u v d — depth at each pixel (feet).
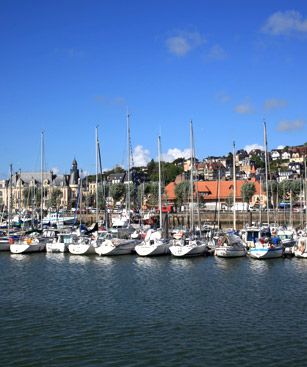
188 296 145.48
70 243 250.16
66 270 197.26
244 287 158.30
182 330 110.42
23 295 149.69
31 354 96.17
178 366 89.30
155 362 91.25
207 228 295.48
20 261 224.53
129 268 200.03
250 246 236.22
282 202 515.50
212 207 537.65
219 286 160.25
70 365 90.33
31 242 255.70
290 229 286.66
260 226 271.28
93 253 243.19
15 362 92.07
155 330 110.73
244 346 99.40
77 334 108.47
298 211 415.44
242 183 568.41
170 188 609.83
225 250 224.33
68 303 138.00
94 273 188.96
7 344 102.17
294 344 100.37
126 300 141.08
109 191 572.92
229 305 133.49
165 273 186.80
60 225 356.18
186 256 226.99
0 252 258.78
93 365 90.17
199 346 99.66
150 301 139.44
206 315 123.13
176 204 541.34
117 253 236.84
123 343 102.06
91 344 101.71
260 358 92.79
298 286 159.02
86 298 144.36
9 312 128.36
